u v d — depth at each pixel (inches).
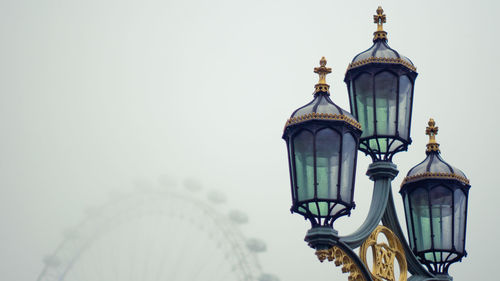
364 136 402.0
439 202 410.9
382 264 383.2
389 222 398.6
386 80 402.6
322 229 342.0
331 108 354.6
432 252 410.6
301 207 350.9
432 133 432.8
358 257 360.5
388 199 400.2
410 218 418.3
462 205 414.9
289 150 357.1
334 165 347.3
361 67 406.0
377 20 424.8
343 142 350.3
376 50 412.5
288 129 355.9
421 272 404.5
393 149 403.9
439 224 410.3
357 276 360.8
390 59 404.2
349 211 349.4
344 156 350.0
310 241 344.2
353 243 364.2
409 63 412.2
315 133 348.8
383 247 388.5
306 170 348.2
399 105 403.9
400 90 404.5
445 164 418.6
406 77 408.5
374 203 393.7
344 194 346.9
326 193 344.2
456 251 409.4
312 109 354.9
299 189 348.8
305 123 350.0
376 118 400.8
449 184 411.8
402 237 399.5
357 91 406.6
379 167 398.9
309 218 347.9
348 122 351.3
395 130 399.9
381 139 402.9
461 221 413.7
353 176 352.8
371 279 364.8
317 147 347.9
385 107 401.7
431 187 412.2
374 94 402.3
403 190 422.6
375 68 404.2
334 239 343.9
